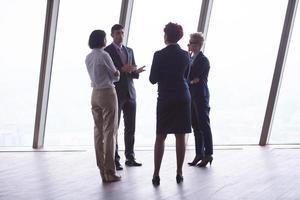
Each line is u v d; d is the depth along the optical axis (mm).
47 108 7961
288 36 8094
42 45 7656
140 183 5629
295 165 6762
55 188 5375
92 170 6336
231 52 8234
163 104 5512
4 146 7922
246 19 8156
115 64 6387
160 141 5574
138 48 7992
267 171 6348
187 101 5555
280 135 8641
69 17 7695
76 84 7902
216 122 8469
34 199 4922
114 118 5676
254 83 8352
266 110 8438
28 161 6914
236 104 8422
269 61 8266
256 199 4949
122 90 6465
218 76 8297
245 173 6215
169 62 5484
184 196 5051
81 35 7750
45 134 8055
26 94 7824
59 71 7832
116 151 6402
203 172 6281
